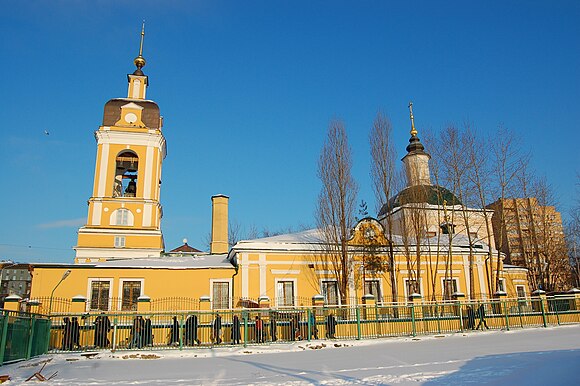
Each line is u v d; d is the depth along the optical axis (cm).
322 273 3300
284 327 2361
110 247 4253
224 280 3188
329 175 3444
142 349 2081
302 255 3300
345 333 2414
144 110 4653
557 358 1341
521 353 1523
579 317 2830
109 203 4356
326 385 1137
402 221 3503
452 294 3170
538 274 4772
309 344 2177
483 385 1030
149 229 4341
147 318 2228
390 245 3338
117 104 4634
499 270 3609
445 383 1077
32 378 1362
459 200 3788
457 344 1975
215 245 4253
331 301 3278
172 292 3127
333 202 3384
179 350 2066
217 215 4359
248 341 2311
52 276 3042
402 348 1942
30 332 1797
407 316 2516
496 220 4712
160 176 4778
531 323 2711
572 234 5075
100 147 4472
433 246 3572
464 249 3653
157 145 4575
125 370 1543
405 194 3556
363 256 3400
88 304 3014
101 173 4400
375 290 3388
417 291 3300
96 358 1909
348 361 1584
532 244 4969
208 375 1382
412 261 3469
